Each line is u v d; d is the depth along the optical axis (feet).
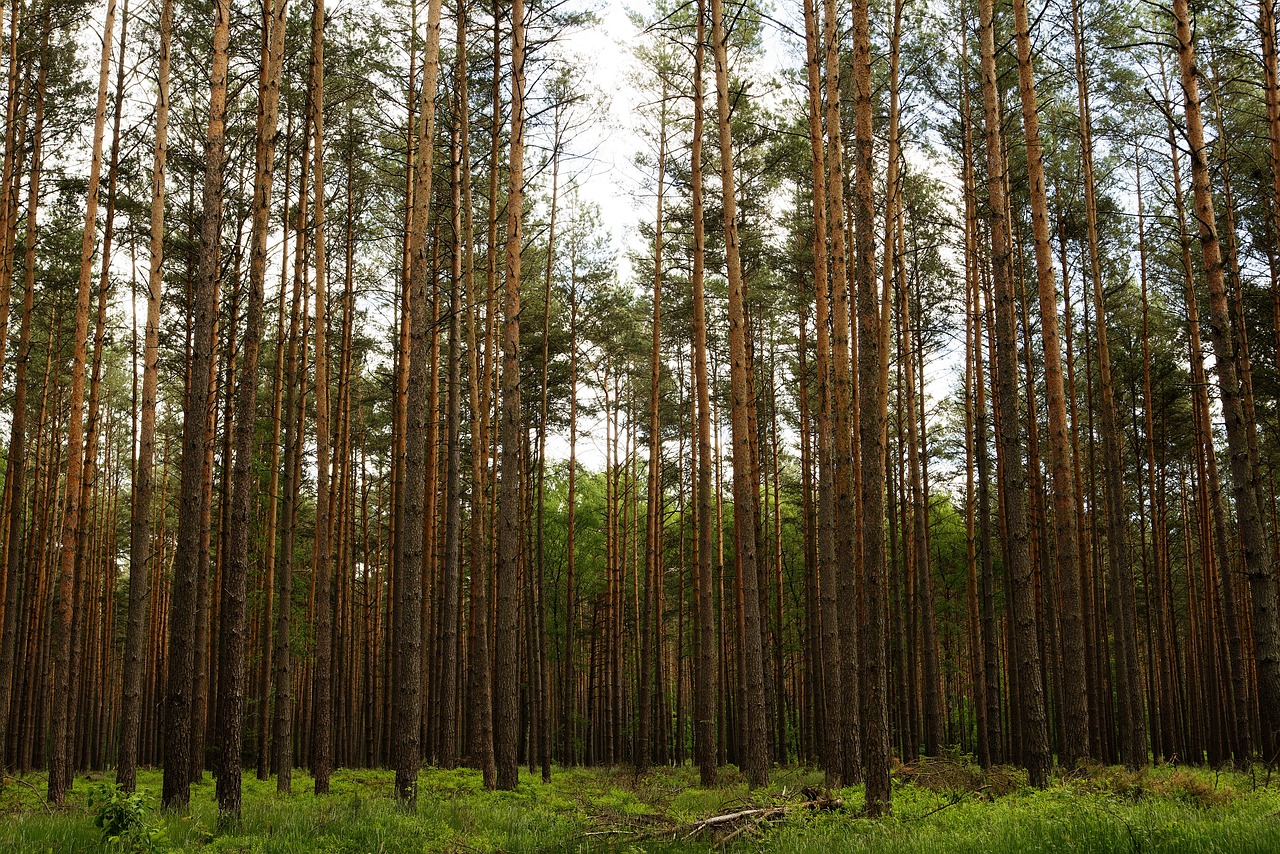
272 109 44.14
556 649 137.39
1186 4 40.91
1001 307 39.63
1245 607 94.89
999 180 41.01
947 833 28.96
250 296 41.27
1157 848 23.40
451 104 65.10
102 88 54.49
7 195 55.01
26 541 85.66
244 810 41.01
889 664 87.25
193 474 38.45
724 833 34.47
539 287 89.25
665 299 85.81
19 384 57.06
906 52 65.57
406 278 74.69
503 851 32.73
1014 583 38.50
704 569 59.52
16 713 76.38
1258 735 92.84
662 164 79.00
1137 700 62.90
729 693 109.09
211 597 78.59
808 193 78.02
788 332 95.14
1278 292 61.77
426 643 87.92
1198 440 83.46
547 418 101.71
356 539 111.55
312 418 90.33
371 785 59.82
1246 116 61.00
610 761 107.55
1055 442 47.67
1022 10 46.62
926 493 83.61
